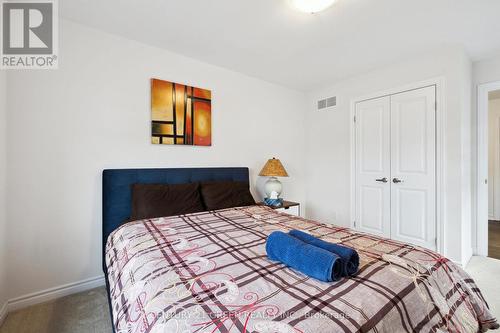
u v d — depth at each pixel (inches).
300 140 151.7
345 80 131.9
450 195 95.6
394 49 97.3
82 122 79.2
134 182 86.5
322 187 145.5
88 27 80.2
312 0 66.2
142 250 50.1
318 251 39.4
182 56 101.2
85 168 79.9
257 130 129.3
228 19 76.6
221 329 26.1
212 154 111.4
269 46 94.3
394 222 112.7
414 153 105.6
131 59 88.7
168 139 96.3
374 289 34.1
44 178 73.0
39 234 72.3
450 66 95.0
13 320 63.9
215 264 42.9
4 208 66.1
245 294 32.9
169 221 73.6
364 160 124.3
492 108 168.1
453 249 94.8
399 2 68.7
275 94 137.4
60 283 75.6
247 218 78.1
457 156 93.8
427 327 34.0
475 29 82.9
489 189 170.4
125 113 87.4
